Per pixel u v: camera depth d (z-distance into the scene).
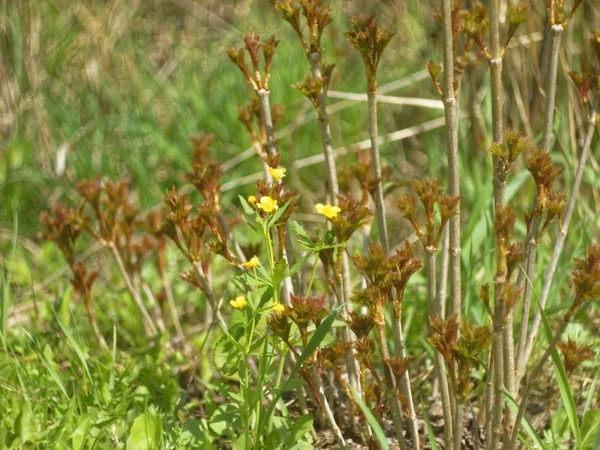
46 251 2.14
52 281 2.07
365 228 1.72
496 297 1.44
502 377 1.48
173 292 2.07
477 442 1.61
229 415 1.60
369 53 1.59
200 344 1.85
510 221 1.42
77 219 1.81
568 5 1.99
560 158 2.02
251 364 1.77
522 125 2.08
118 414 1.64
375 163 1.64
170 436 1.62
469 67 2.01
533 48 1.94
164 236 1.89
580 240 1.86
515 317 1.83
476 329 1.42
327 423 1.70
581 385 1.75
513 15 1.49
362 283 1.80
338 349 1.52
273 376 1.67
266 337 1.53
